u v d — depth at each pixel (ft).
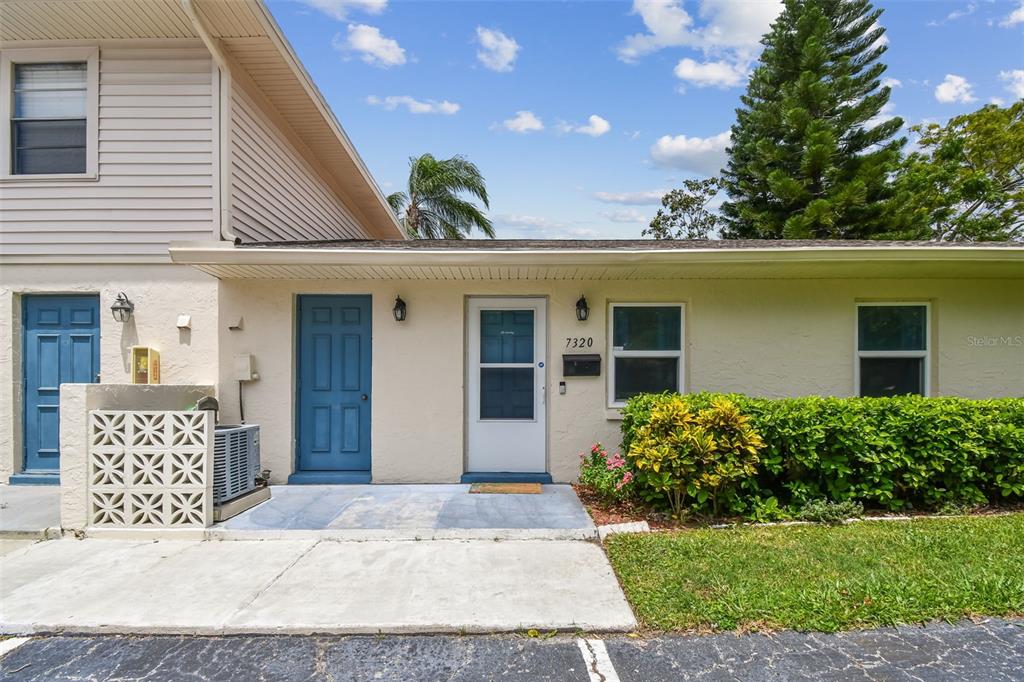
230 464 15.92
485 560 12.93
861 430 15.48
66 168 19.62
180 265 19.24
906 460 15.44
